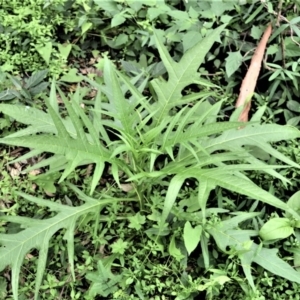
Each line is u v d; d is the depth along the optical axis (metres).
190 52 0.70
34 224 0.64
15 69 0.89
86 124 0.61
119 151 0.61
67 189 0.78
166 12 0.89
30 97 0.84
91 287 0.67
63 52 0.91
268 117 0.84
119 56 0.94
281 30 0.84
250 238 0.72
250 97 0.80
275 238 0.68
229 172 0.64
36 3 0.93
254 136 0.69
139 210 0.75
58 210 0.66
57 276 0.73
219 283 0.66
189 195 0.74
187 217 0.69
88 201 0.68
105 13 0.93
